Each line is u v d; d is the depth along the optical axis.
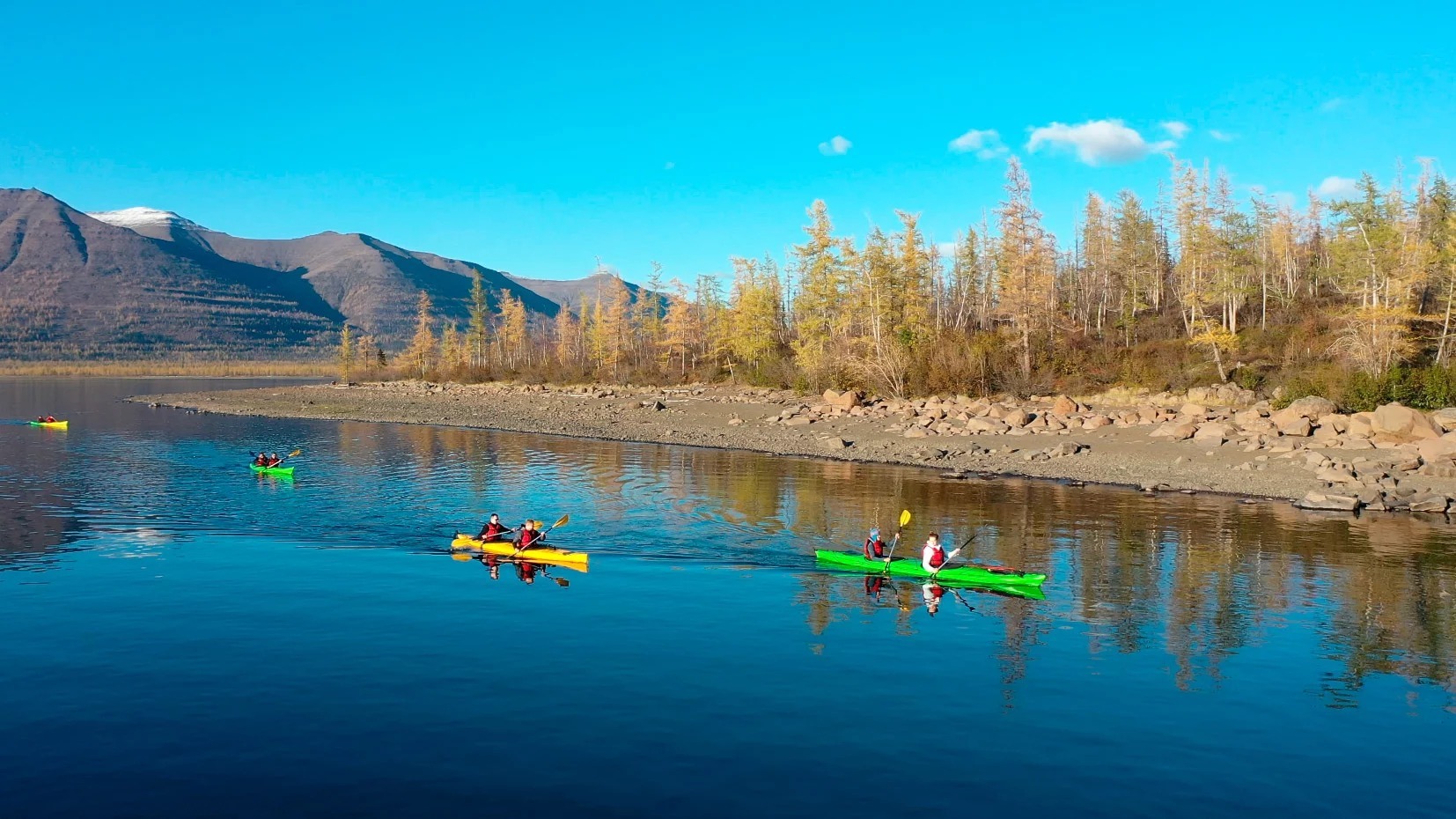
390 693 13.40
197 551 22.94
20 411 78.31
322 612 17.62
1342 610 18.52
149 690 13.42
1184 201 74.44
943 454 42.44
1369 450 37.66
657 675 14.36
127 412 77.06
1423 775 11.31
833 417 58.38
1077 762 11.48
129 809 9.97
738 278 98.62
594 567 21.89
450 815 9.92
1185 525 27.23
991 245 91.19
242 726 12.17
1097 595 19.59
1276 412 46.47
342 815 9.89
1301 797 10.70
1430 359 55.25
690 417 63.84
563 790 10.52
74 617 17.05
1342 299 72.12
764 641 16.20
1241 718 13.02
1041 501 31.38
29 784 10.51
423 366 147.50
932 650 15.80
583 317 127.56
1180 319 76.19
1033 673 14.70
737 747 11.73
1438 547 24.31
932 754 11.64
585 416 66.38
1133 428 46.53
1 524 26.47
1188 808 10.37
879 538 25.38
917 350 70.94
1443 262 62.91
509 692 13.51
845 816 10.02
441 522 27.38
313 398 94.69
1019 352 68.38
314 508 29.59
